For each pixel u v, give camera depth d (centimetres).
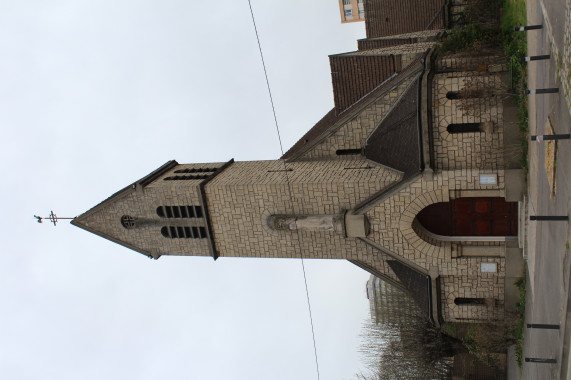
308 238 2798
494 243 2634
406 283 2831
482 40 2492
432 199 2538
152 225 3014
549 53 1669
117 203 3027
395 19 3872
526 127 2306
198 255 2991
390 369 4016
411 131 2534
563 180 1538
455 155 2503
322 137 2884
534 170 2138
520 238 2520
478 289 2722
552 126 1639
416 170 2516
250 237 2862
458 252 2636
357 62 2759
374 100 2716
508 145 2416
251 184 2762
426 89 2422
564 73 1431
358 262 2983
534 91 1592
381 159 2712
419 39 3119
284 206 2747
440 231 2762
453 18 3175
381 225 2652
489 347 2814
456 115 2459
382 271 2956
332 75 2845
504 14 2630
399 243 2664
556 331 1706
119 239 3127
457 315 2806
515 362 2834
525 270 2562
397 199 2581
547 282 1867
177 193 2883
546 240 1880
